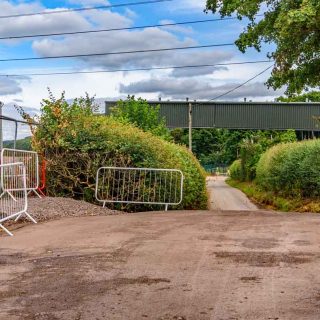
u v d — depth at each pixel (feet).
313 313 15.15
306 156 71.92
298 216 36.14
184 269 20.24
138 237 27.22
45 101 48.11
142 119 81.56
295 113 172.14
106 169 46.16
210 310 15.52
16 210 35.12
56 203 40.27
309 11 55.47
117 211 42.24
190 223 32.22
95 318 15.03
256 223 32.04
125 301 16.48
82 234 28.50
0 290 17.99
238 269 20.10
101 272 20.06
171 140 81.41
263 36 74.64
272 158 89.92
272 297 16.63
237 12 73.72
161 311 15.51
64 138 46.52
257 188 111.75
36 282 18.89
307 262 21.02
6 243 26.27
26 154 42.37
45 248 24.88
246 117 174.19
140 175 46.32
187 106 174.60
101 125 48.08
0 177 36.55
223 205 92.07
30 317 15.21
